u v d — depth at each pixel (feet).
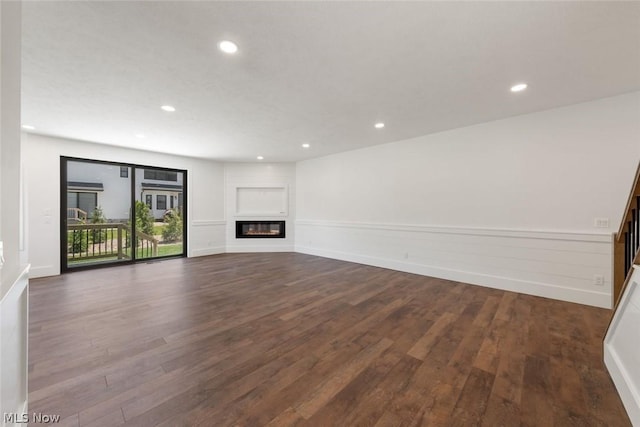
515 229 11.39
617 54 6.73
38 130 12.92
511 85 8.48
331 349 6.75
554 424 4.41
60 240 14.42
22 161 13.25
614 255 8.89
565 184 10.29
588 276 9.83
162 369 5.86
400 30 5.87
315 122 12.00
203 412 4.63
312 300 10.37
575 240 10.04
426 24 5.67
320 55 6.84
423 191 14.44
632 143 9.08
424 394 5.11
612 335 5.84
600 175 9.62
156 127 12.58
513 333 7.59
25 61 6.99
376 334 7.56
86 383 5.36
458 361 6.21
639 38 6.06
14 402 3.66
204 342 7.07
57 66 7.25
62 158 14.58
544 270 10.73
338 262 17.89
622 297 5.62
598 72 7.66
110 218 16.60
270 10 5.26
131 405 4.77
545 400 4.94
